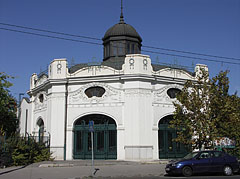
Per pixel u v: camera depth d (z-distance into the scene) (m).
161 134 26.06
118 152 24.80
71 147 25.56
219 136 21.08
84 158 25.39
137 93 25.05
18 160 21.91
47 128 26.69
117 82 25.77
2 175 16.77
